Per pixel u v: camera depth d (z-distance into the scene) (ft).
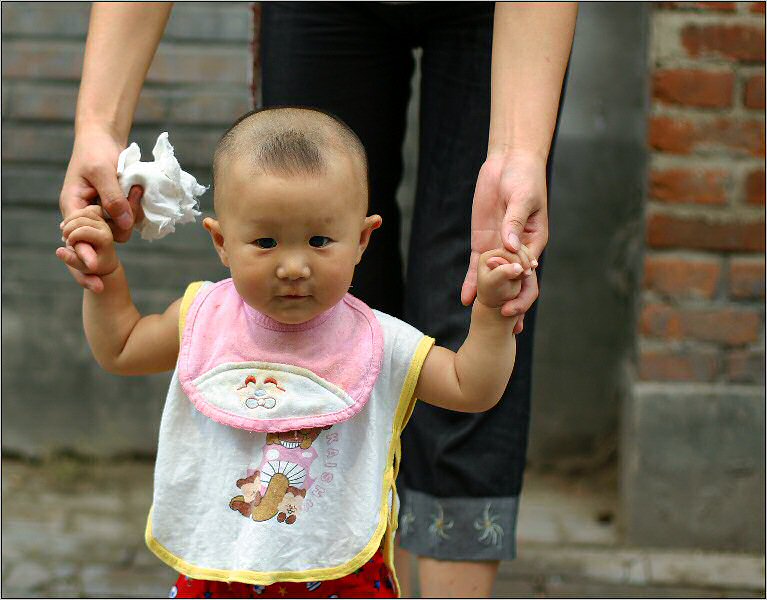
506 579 9.79
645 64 10.80
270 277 5.29
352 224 5.41
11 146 11.50
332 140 5.41
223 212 5.43
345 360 5.65
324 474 5.59
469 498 7.12
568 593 9.57
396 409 5.74
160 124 11.33
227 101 11.27
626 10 11.18
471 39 6.81
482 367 5.48
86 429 11.97
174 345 5.93
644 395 10.27
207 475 5.69
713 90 9.82
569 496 11.39
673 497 10.35
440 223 6.95
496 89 6.02
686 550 10.39
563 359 11.72
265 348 5.67
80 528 10.73
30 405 11.94
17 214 11.60
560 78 6.03
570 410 11.76
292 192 5.17
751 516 10.32
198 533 5.68
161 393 11.87
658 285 10.16
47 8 11.30
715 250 10.05
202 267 11.59
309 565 5.56
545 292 11.66
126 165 5.94
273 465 5.54
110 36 6.54
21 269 11.70
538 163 5.72
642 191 10.44
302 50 7.31
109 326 5.85
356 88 7.36
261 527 5.51
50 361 11.85
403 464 7.47
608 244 11.50
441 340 6.95
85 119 6.33
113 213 5.83
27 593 9.49
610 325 11.61
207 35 11.21
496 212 5.71
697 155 9.92
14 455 12.03
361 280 7.66
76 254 5.52
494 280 5.22
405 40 7.36
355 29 7.26
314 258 5.29
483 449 7.06
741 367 10.21
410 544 7.33
